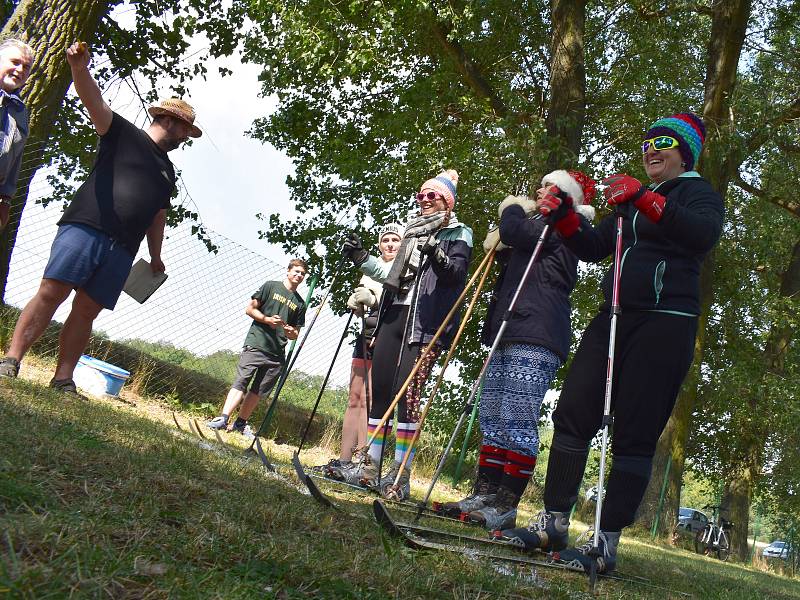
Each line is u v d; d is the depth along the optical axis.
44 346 7.81
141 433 3.76
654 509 15.23
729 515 21.98
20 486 1.90
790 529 21.20
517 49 14.23
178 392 8.98
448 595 2.03
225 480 2.99
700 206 3.19
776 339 19.31
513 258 4.23
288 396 10.08
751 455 21.94
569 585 2.63
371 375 5.18
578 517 12.65
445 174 5.15
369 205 14.09
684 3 14.05
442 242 5.06
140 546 1.70
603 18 14.46
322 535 2.39
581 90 12.41
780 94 15.94
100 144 5.08
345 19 11.95
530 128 11.71
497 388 4.14
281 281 8.34
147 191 5.09
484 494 4.29
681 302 3.14
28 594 1.29
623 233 3.33
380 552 2.33
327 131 15.20
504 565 2.73
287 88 14.43
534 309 3.96
